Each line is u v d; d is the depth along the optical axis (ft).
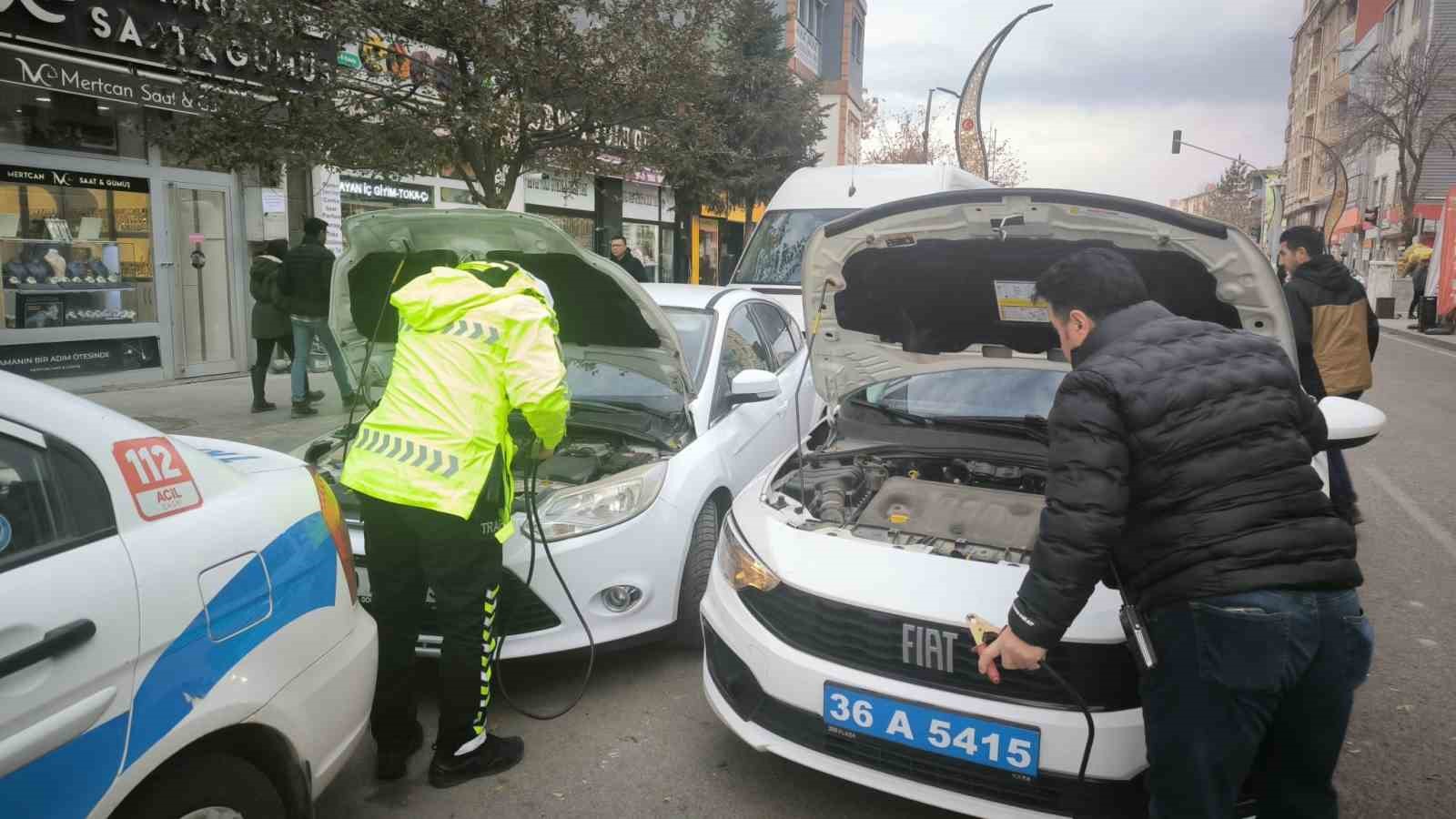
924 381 14.20
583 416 14.57
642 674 12.78
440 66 22.89
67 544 5.78
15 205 28.02
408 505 9.14
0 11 24.02
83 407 6.32
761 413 16.53
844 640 8.84
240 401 29.94
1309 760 7.14
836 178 33.96
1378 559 17.57
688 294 17.65
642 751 10.80
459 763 10.02
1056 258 10.66
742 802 9.82
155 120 31.04
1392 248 150.30
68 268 29.58
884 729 8.50
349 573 8.35
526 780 10.18
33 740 5.27
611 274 11.94
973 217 10.17
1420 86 108.17
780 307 20.45
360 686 8.18
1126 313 7.37
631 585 11.90
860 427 13.64
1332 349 18.65
